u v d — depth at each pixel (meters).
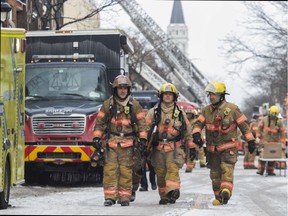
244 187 37.94
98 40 39.03
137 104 25.17
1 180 22.84
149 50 94.75
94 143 24.92
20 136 25.64
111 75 38.47
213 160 27.72
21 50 25.50
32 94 36.88
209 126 27.36
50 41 39.19
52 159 35.38
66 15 65.94
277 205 28.62
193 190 35.12
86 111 35.34
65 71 37.38
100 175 38.88
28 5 54.59
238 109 27.17
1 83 22.95
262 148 48.47
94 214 20.80
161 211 23.41
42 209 22.58
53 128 35.34
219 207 26.06
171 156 26.20
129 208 23.67
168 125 26.23
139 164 25.20
